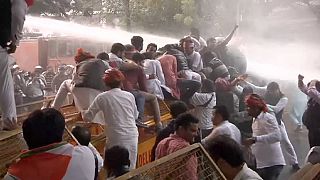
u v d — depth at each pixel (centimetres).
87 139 520
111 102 638
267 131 755
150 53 965
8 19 497
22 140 407
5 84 501
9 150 397
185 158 374
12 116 504
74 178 301
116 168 498
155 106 809
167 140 518
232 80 1108
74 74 752
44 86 1723
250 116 845
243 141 781
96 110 646
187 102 984
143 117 787
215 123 689
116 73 647
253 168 744
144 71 869
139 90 808
